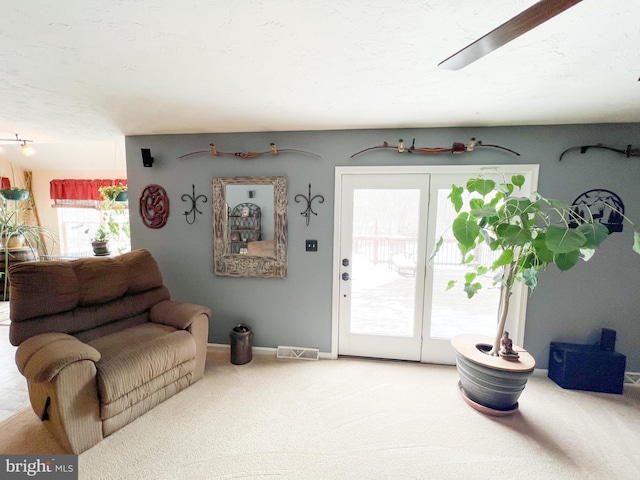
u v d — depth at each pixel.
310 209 2.70
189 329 2.33
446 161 2.50
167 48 1.33
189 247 2.91
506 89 1.74
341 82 1.67
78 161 5.07
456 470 1.57
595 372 2.26
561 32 1.19
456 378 2.46
